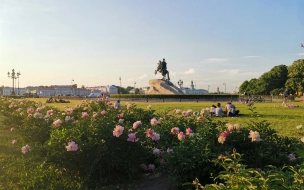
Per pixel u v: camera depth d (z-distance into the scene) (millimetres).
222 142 5621
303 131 11531
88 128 6406
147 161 7125
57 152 5941
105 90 157250
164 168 6547
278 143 6254
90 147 5906
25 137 8781
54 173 6379
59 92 153500
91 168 5871
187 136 6312
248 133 5891
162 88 68062
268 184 3656
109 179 6121
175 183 5418
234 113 18391
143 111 11344
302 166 4742
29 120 9211
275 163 5965
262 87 84750
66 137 6117
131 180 6211
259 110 23719
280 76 83812
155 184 6008
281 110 23562
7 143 9703
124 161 6074
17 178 6328
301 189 3447
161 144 7406
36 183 5910
